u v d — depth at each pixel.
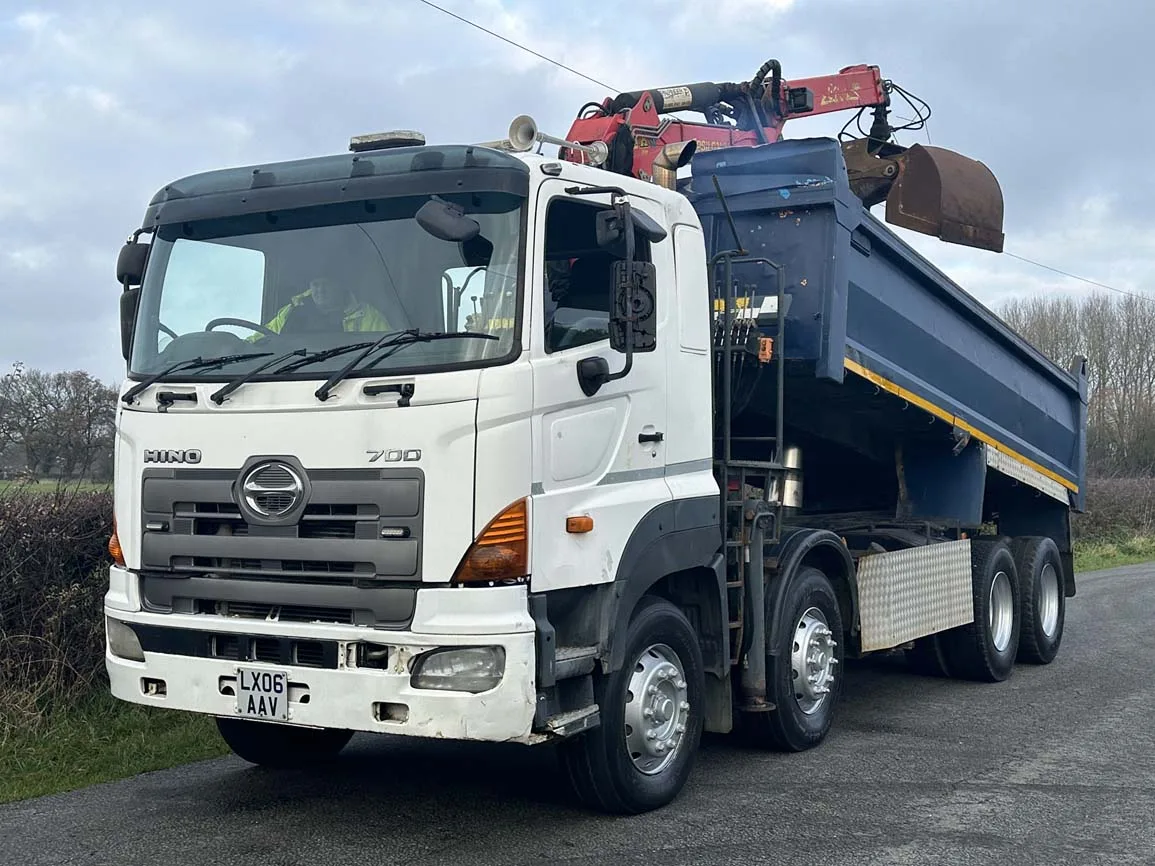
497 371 4.71
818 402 7.88
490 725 4.58
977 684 9.27
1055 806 5.70
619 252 5.07
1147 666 10.16
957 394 8.89
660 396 5.70
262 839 5.15
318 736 6.48
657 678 5.59
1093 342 44.34
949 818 5.50
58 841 5.11
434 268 4.93
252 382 5.01
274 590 4.89
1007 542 9.97
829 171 6.75
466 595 4.59
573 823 5.40
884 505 9.64
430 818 5.48
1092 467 42.34
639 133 7.71
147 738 6.83
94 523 7.52
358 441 4.77
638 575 5.40
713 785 6.10
